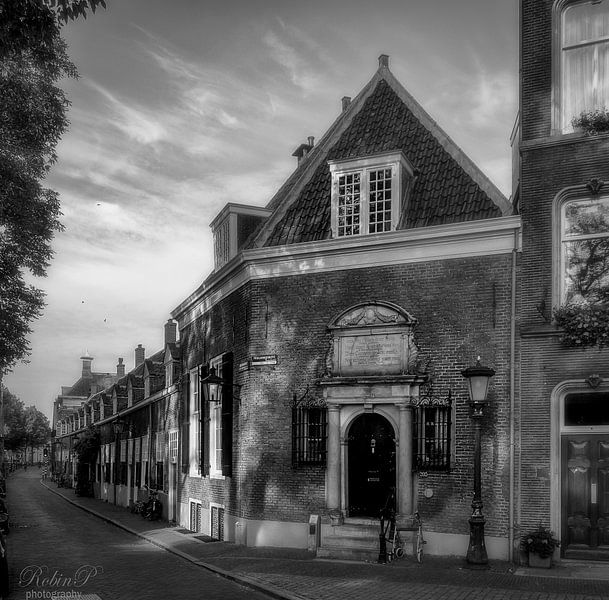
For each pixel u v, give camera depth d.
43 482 66.44
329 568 12.58
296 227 16.72
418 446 14.12
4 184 17.19
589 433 12.77
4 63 16.09
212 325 19.80
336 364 15.18
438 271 14.54
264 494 15.85
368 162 15.70
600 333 12.63
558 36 13.68
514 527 13.03
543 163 13.55
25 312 19.83
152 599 10.38
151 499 26.42
